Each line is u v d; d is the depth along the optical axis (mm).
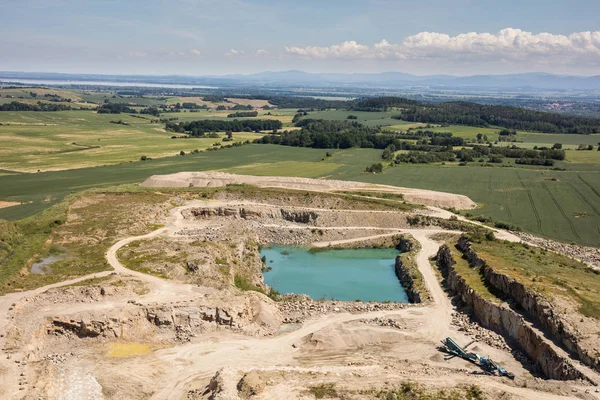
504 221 125250
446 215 126312
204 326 62438
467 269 83375
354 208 128500
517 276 71875
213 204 125062
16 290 64875
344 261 105062
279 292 86250
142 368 53344
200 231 102062
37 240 86750
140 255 80688
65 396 46156
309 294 85938
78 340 57812
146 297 64688
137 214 108312
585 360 51281
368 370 52125
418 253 102562
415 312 72750
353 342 62312
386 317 70312
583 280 72312
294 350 59781
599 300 62312
